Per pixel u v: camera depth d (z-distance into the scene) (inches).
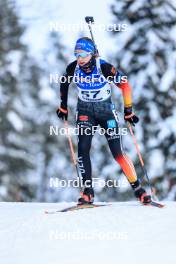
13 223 640.4
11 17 2465.6
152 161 2137.1
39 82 3115.2
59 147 3125.0
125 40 2294.5
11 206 787.4
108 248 524.7
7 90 2534.5
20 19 2461.9
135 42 2281.0
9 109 2484.0
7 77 2554.1
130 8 2305.6
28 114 2893.7
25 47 2696.9
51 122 3117.6
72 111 3166.8
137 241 546.3
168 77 2218.3
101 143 2726.4
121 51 2303.2
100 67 733.3
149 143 2164.1
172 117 2183.8
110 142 754.8
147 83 2215.8
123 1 2333.9
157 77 2222.0
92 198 737.6
